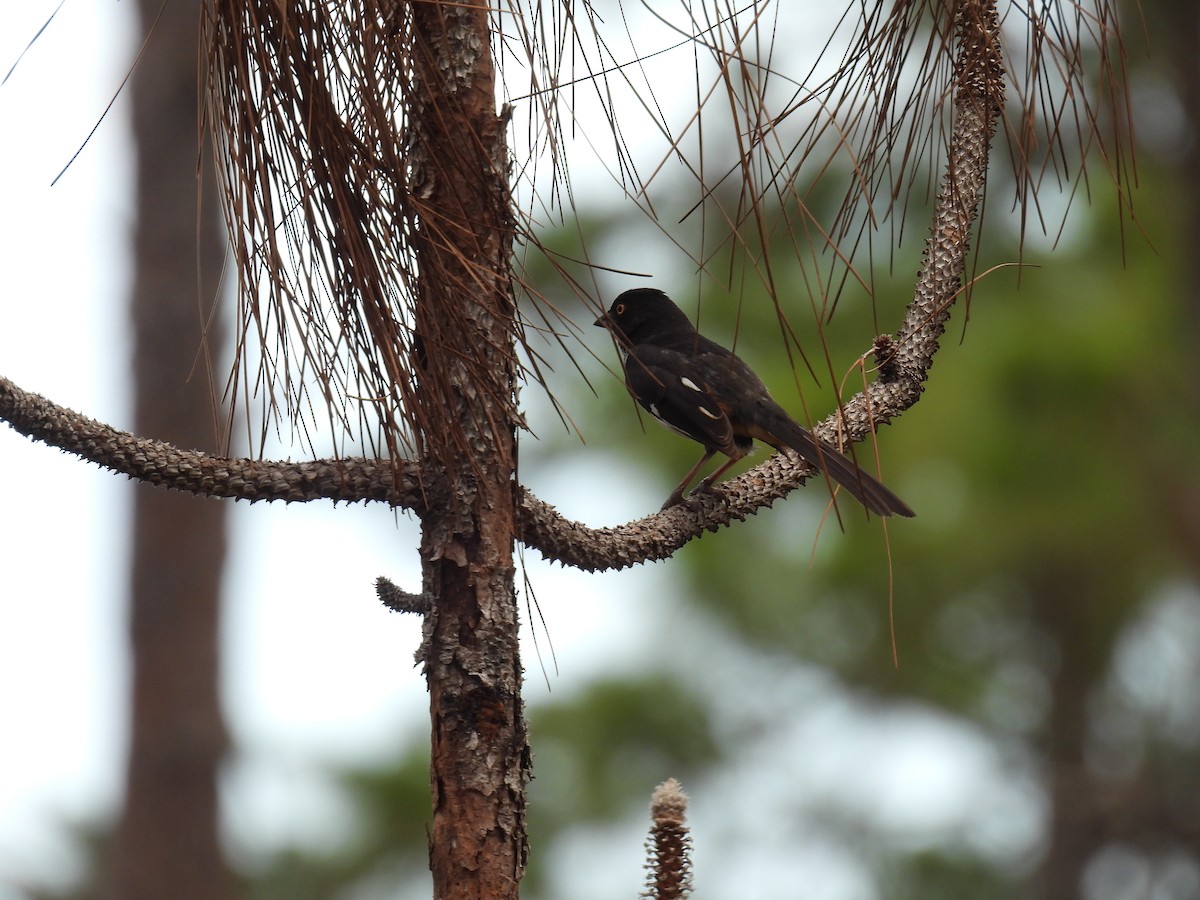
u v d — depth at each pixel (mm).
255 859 15242
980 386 11664
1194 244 12094
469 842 3818
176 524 15164
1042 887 15508
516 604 3975
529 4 3592
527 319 3781
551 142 3529
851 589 13672
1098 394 11539
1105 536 12203
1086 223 12422
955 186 5289
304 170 3486
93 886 18359
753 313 11781
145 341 14719
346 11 3533
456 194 3662
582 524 4891
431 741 3918
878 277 11391
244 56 3473
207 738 14930
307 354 3463
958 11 4242
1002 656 15164
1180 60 12289
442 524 3920
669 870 3805
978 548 12359
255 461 4043
